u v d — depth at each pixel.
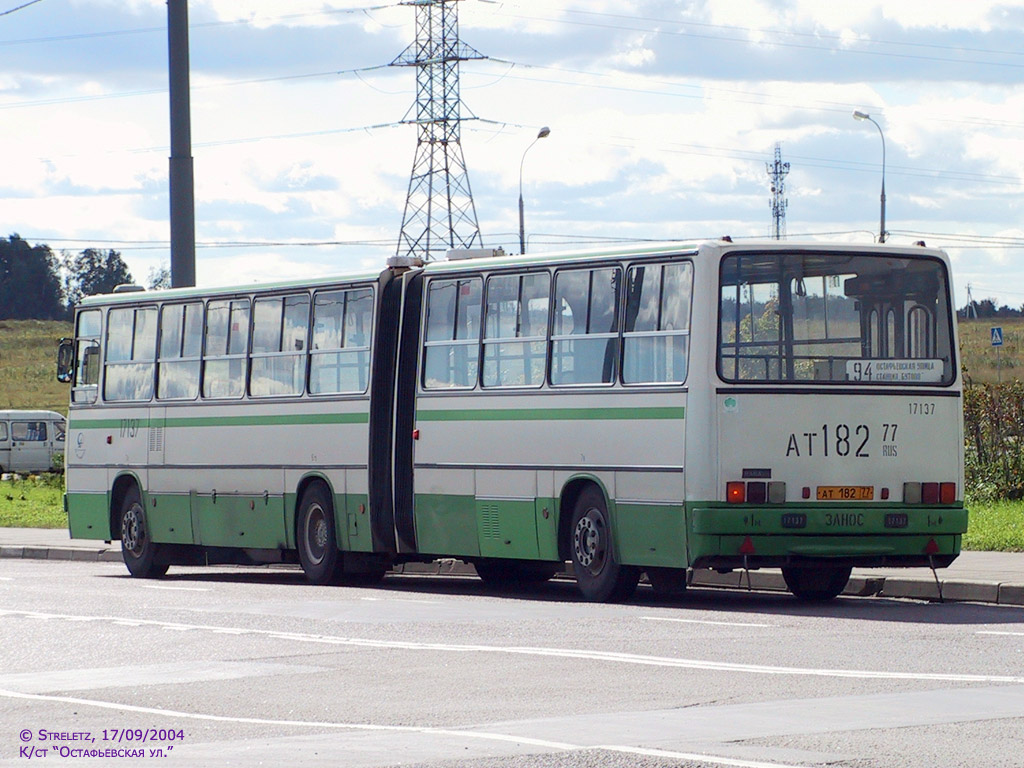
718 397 41.72
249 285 57.09
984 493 72.19
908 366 43.88
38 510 97.31
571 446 45.31
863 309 43.56
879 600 45.28
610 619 39.53
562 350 45.88
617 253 44.53
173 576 61.94
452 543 49.09
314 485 53.81
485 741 23.08
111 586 52.28
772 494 41.88
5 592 49.28
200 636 36.59
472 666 31.06
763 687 27.88
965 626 37.25
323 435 53.34
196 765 21.73
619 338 44.19
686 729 23.81
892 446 43.34
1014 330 193.00
